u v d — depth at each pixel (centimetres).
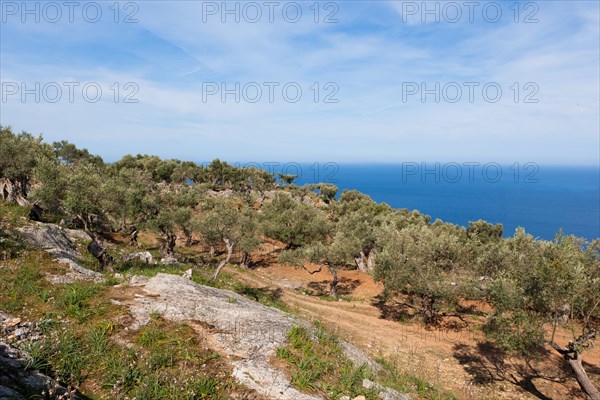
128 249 3603
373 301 3719
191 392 848
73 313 1176
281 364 1049
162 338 1098
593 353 2409
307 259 3984
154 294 1452
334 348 1287
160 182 9444
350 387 1030
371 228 5153
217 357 1036
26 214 3083
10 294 1251
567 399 1834
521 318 1652
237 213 3566
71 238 2966
